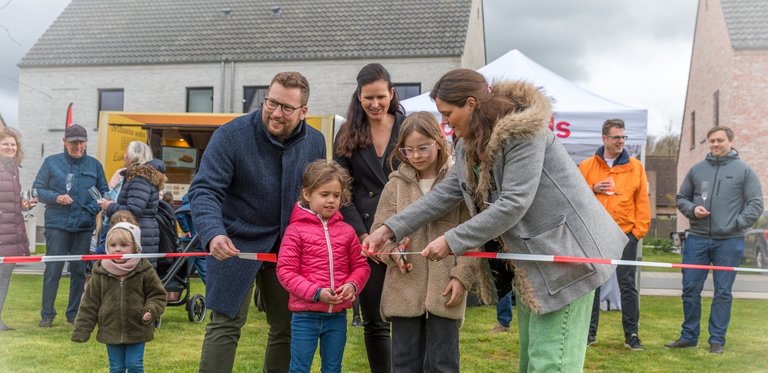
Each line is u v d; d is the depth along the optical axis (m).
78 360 4.26
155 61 19.02
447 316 2.70
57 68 19.38
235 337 2.88
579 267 2.27
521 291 2.36
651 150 39.19
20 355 4.38
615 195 5.18
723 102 18.53
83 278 5.72
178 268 5.69
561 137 7.39
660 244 23.58
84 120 19.30
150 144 10.98
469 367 4.30
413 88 18.27
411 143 2.83
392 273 2.85
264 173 2.96
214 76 18.92
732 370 4.40
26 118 19.33
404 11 19.33
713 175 5.05
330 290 2.84
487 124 2.33
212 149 2.91
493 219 2.26
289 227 2.95
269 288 3.13
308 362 2.95
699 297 5.14
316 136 3.23
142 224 5.34
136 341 3.45
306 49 18.70
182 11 20.39
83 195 5.76
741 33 17.61
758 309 7.46
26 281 8.61
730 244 5.00
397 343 2.82
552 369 2.31
